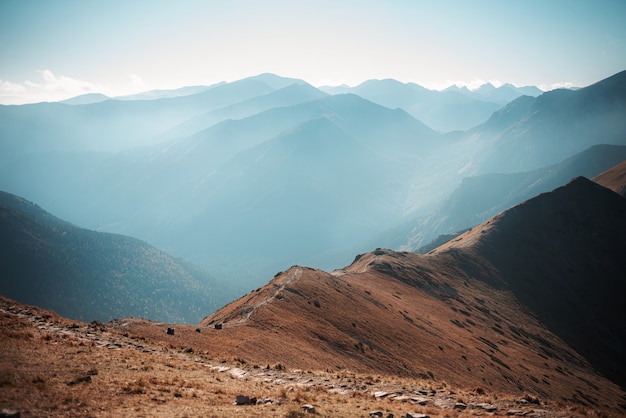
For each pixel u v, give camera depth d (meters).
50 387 22.16
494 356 97.44
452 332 102.12
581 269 191.75
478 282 167.00
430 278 148.50
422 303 120.00
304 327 63.78
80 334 38.88
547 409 28.14
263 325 59.50
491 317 137.00
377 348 69.06
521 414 26.56
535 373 100.00
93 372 25.98
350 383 34.38
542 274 185.88
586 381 112.88
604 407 96.31
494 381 80.31
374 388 33.06
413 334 83.94
